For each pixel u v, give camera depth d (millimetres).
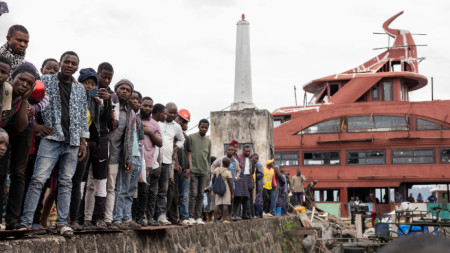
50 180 5785
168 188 8742
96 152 5895
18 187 4719
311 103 46469
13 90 4492
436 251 651
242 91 18703
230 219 11406
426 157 37719
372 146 38750
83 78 5789
